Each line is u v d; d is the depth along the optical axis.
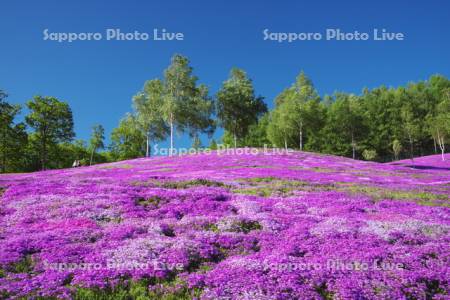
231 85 87.25
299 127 93.75
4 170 76.50
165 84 75.69
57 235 13.88
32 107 75.38
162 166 48.38
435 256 11.84
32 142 81.06
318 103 102.12
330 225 15.70
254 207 19.53
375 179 36.50
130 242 13.14
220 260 12.12
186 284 9.93
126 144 111.44
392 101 119.19
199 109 81.25
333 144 108.62
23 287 9.34
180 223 16.27
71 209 18.14
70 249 12.24
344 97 120.94
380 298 8.98
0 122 70.62
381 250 12.12
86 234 14.07
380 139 108.56
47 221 16.45
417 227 15.09
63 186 24.91
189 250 12.34
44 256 11.62
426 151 112.12
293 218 17.19
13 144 74.75
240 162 49.84
